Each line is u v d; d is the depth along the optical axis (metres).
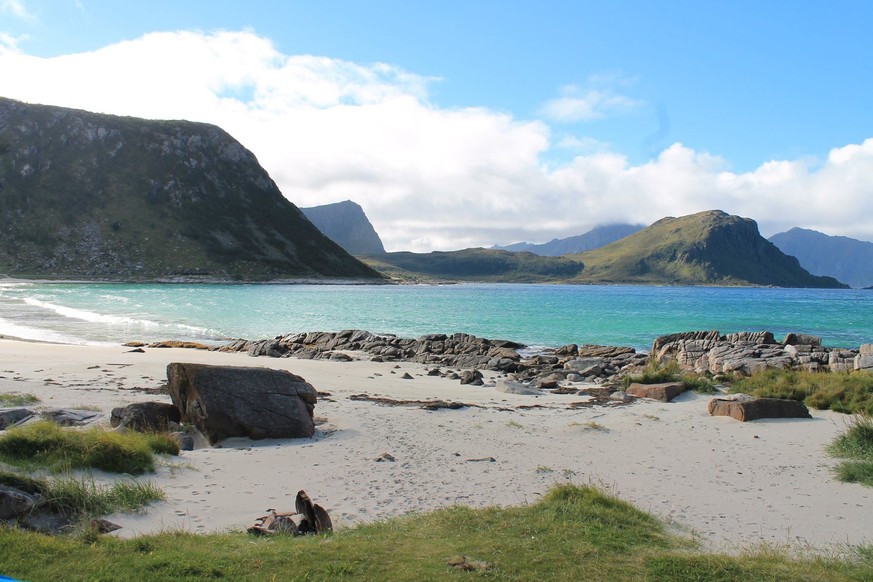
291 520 7.70
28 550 6.09
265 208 188.62
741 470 11.47
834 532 8.24
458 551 6.73
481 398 19.97
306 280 161.00
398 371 27.02
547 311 79.25
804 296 174.75
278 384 13.87
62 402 15.44
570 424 15.26
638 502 9.44
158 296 89.25
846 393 18.39
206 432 12.72
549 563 6.45
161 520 7.89
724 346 27.17
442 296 124.38
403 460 11.52
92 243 143.25
